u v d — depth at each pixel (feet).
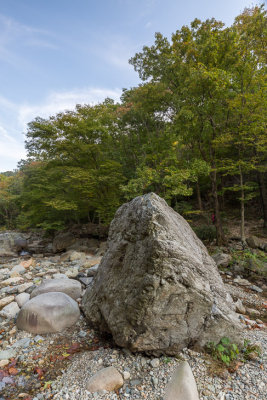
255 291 19.07
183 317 8.38
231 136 28.07
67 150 37.01
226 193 51.26
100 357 9.37
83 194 38.81
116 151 42.73
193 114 28.81
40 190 41.75
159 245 8.15
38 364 9.62
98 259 25.93
